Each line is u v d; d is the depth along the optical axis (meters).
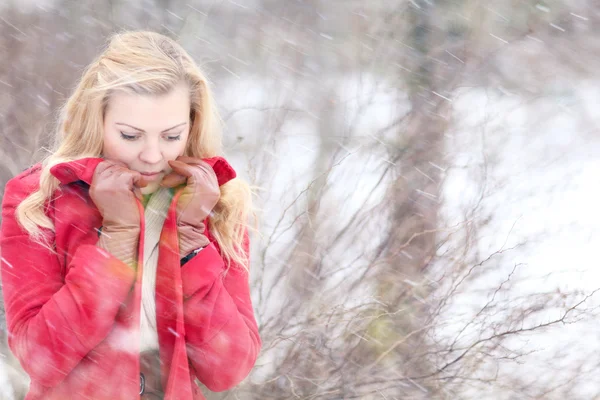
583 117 9.39
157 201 2.48
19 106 6.09
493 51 6.08
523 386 3.85
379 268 4.23
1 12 7.11
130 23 7.05
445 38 5.61
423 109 5.33
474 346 3.80
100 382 2.30
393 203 4.71
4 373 3.65
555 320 3.92
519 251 4.66
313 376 3.82
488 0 5.87
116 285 2.25
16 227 2.34
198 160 2.51
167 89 2.34
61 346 2.22
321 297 4.00
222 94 6.53
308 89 6.51
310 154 5.67
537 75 9.66
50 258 2.34
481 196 4.60
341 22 7.32
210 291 2.43
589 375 3.95
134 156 2.38
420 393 3.82
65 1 7.27
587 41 9.88
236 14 7.79
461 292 4.19
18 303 2.29
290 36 7.52
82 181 2.38
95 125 2.37
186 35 5.93
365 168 4.74
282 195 4.48
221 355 2.45
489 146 5.50
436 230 4.17
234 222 2.63
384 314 3.81
